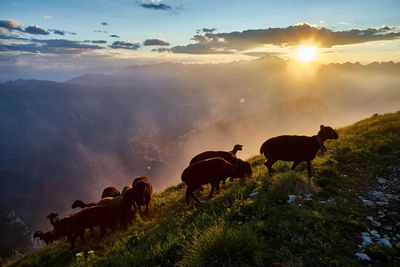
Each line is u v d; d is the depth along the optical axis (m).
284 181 7.26
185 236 6.09
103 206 10.02
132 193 9.66
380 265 4.45
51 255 9.38
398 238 5.18
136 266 5.45
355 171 8.80
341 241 5.06
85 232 10.98
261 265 4.48
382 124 14.72
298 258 4.62
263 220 6.02
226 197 8.37
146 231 8.08
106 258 6.45
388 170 8.51
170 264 5.19
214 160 9.56
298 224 5.56
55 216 9.25
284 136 9.30
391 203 6.57
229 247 4.65
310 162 9.29
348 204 6.68
